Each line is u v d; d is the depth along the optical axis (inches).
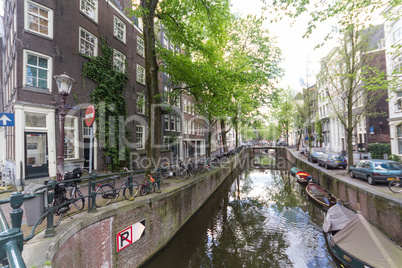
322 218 368.2
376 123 706.8
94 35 393.1
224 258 249.9
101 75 400.2
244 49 640.4
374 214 280.2
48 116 310.3
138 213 211.3
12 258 38.3
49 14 318.0
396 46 292.5
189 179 394.3
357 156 732.0
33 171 291.7
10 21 353.7
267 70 654.5
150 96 306.0
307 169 711.1
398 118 554.9
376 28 396.5
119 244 184.2
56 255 114.5
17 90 283.7
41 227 139.1
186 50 377.7
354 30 407.8
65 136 336.8
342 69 452.4
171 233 275.7
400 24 514.3
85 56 369.1
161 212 251.4
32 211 123.3
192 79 346.6
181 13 341.1
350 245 200.5
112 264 175.6
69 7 344.5
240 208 437.1
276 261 242.2
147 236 224.4
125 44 481.4
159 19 354.0
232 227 339.3
